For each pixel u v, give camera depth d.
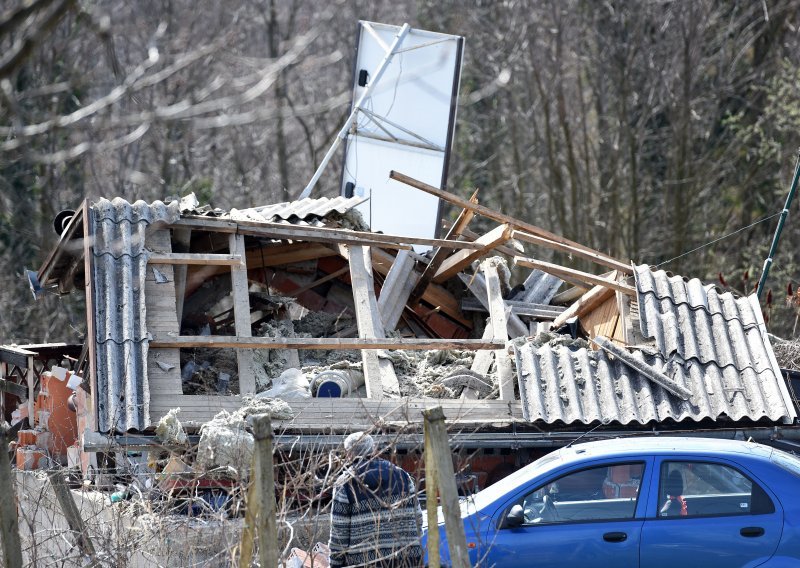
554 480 24.94
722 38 86.00
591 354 34.34
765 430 32.75
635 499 24.69
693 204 83.50
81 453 33.31
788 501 24.38
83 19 14.14
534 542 24.22
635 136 85.00
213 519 23.16
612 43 86.31
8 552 19.19
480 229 93.44
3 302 68.44
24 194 60.88
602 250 86.31
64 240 35.66
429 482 18.27
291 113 18.41
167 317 32.59
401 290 40.44
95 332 31.75
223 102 17.34
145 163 74.31
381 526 20.22
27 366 40.62
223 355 35.16
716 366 34.38
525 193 92.56
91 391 30.72
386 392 32.78
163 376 31.06
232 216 37.81
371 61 51.91
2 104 14.23
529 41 86.00
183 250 36.19
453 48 50.84
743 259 79.81
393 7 89.94
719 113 86.00
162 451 29.41
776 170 81.75
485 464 32.53
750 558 24.05
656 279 37.88
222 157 89.44
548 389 32.78
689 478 24.86
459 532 17.84
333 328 39.56
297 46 18.53
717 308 36.69
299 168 94.88
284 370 34.12
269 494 17.33
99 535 23.70
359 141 51.09
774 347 39.31
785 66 76.88
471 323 42.41
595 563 24.14
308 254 40.25
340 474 22.78
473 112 95.12
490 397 33.12
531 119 91.62
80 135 36.66
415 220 50.03
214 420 29.34
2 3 29.27
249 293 38.66
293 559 22.67
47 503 27.75
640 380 33.56
